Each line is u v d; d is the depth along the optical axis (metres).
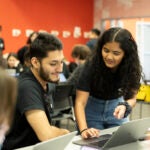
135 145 1.58
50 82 1.64
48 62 1.59
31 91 1.58
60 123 4.64
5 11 7.11
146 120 1.58
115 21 8.27
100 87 2.06
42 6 7.62
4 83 0.65
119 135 1.49
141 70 2.14
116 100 2.12
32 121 1.55
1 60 1.08
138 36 7.69
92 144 1.56
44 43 1.58
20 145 1.62
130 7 7.98
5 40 7.14
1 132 0.69
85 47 4.40
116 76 2.07
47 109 1.67
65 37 8.06
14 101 0.67
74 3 8.15
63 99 3.61
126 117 2.06
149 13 7.71
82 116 1.99
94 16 8.51
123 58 2.03
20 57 4.24
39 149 1.27
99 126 2.12
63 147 1.41
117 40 1.92
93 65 2.05
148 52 7.61
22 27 7.37
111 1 8.25
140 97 4.30
